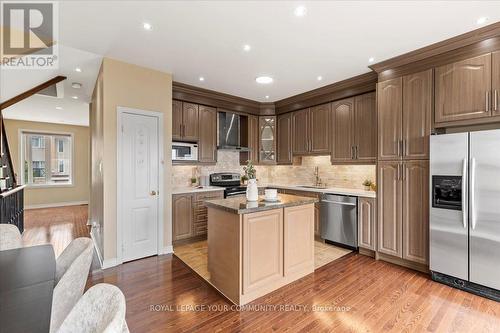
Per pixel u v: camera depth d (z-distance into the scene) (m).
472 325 1.97
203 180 4.81
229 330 1.92
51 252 1.73
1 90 3.26
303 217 2.83
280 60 3.12
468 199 2.47
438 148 2.68
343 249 3.79
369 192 3.70
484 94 2.45
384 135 3.24
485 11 2.11
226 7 2.05
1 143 3.98
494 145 2.32
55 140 7.55
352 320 2.05
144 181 3.35
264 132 5.34
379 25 2.33
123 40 2.60
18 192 4.48
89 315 0.96
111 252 3.08
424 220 2.88
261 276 2.42
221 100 4.71
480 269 2.40
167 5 2.02
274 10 2.09
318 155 4.51
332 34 2.48
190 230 4.06
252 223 2.35
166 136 3.54
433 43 2.67
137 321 2.03
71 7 2.04
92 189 4.85
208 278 2.80
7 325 0.92
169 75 3.54
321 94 4.31
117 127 3.10
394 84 3.15
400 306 2.25
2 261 1.55
